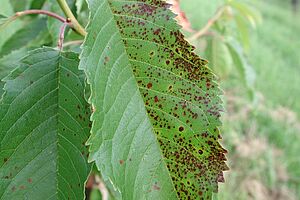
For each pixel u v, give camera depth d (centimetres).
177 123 22
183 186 22
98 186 41
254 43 323
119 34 22
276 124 183
